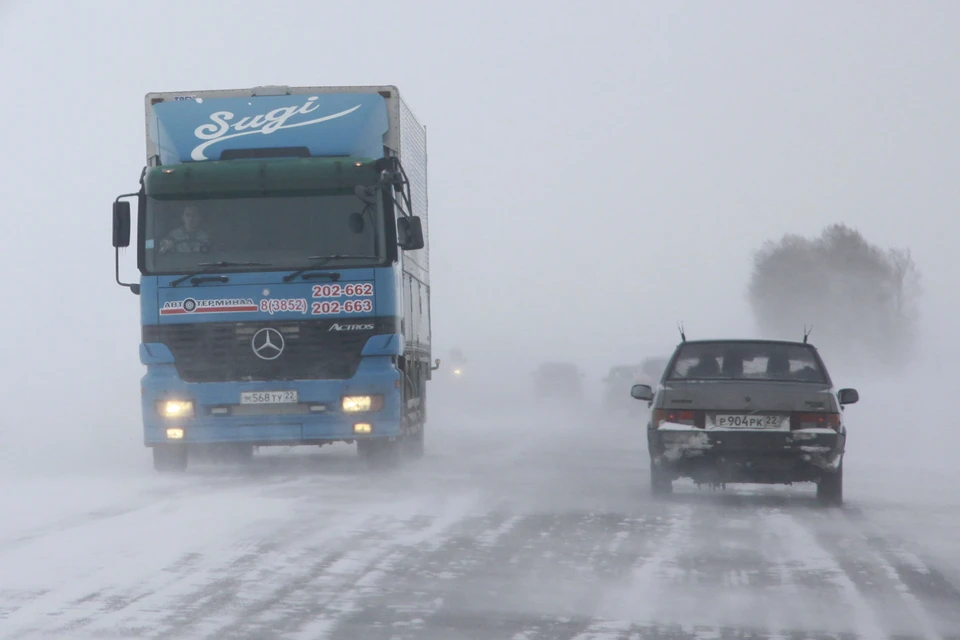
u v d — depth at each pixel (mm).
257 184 50062
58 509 37188
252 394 49781
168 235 50188
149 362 50062
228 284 49875
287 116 51844
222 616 22062
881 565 28500
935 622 22484
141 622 21469
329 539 31203
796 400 41375
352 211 50188
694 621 22375
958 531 34906
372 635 20906
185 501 39594
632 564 28281
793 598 24531
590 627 21812
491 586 25344
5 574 25828
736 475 41688
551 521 35750
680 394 42000
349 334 49969
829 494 41750
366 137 51688
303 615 22281
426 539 31562
